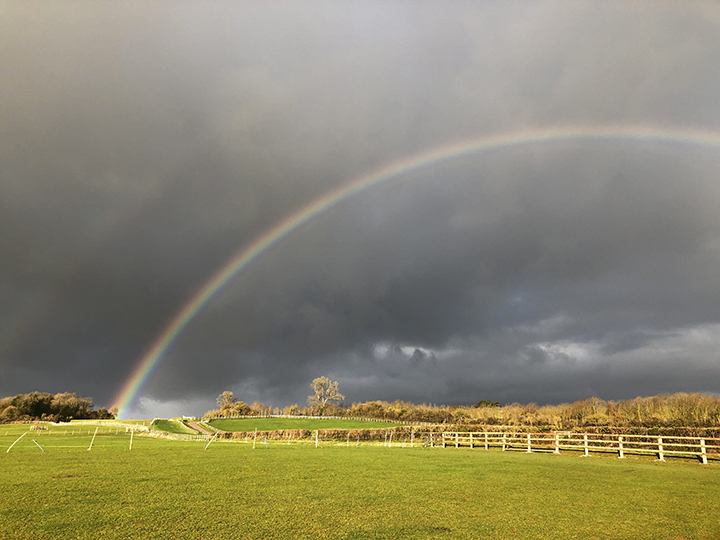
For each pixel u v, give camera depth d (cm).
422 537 1184
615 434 4750
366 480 2095
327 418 13700
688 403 6253
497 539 1185
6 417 13125
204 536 1136
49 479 1892
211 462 2722
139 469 2291
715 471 2762
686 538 1226
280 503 1533
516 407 9181
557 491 1919
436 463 2970
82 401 17262
